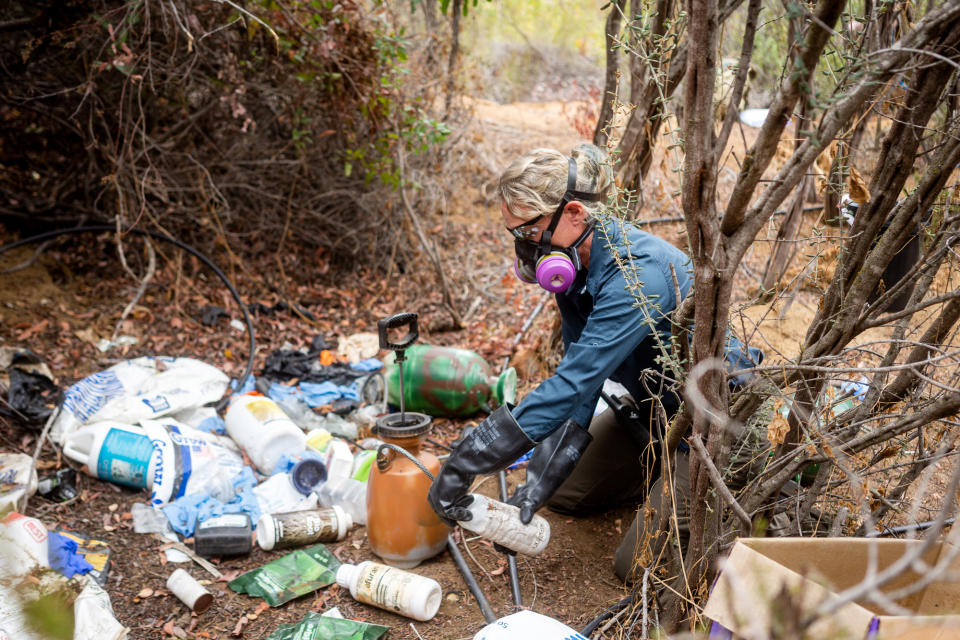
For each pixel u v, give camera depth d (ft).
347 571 7.75
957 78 5.18
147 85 15.44
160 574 8.13
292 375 12.98
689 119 4.25
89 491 9.53
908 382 5.61
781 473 5.54
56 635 3.01
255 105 17.39
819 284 6.59
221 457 9.75
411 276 18.43
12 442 10.21
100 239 15.85
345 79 15.52
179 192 16.83
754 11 5.29
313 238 18.25
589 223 6.77
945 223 5.27
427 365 11.49
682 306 5.47
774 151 4.26
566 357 6.74
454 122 20.57
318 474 9.60
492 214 21.99
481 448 6.59
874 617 3.86
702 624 5.09
